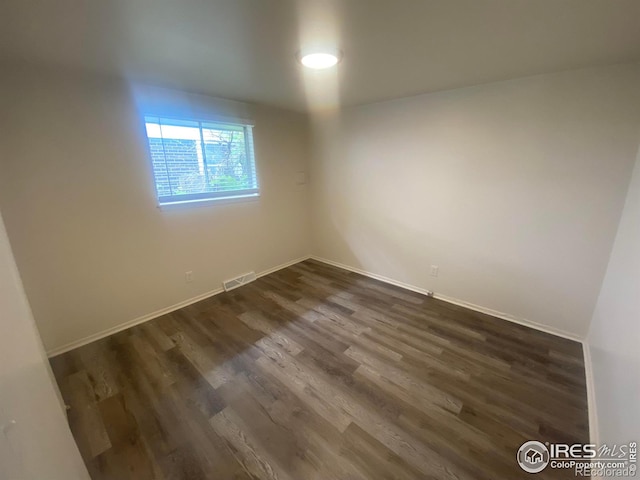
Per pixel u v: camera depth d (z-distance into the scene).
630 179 1.80
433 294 3.01
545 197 2.16
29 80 1.82
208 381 1.86
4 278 0.55
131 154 2.31
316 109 3.38
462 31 1.33
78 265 2.18
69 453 0.76
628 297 1.36
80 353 2.15
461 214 2.64
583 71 1.87
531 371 1.91
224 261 3.16
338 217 3.73
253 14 1.16
